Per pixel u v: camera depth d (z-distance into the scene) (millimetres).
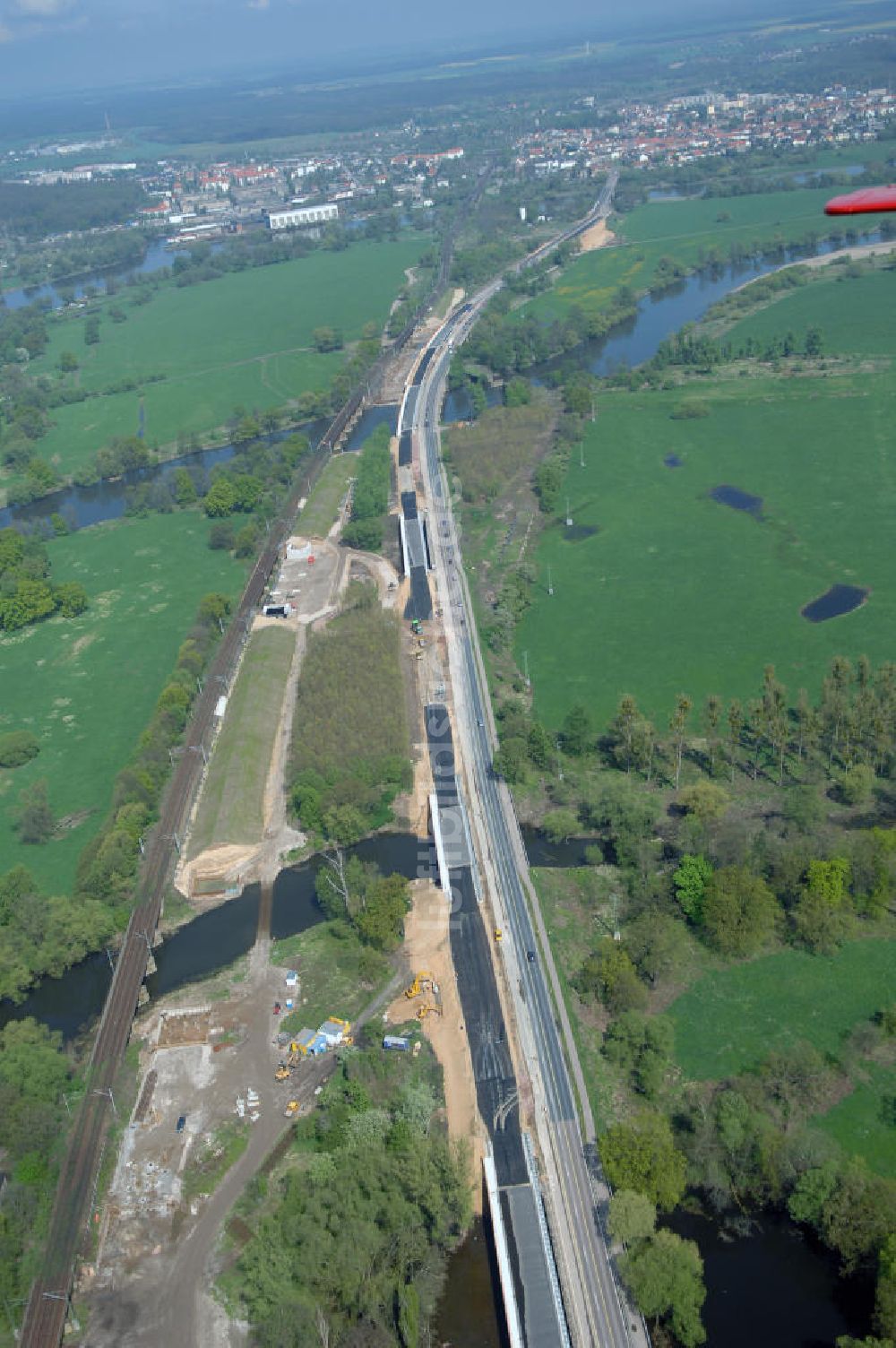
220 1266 183375
